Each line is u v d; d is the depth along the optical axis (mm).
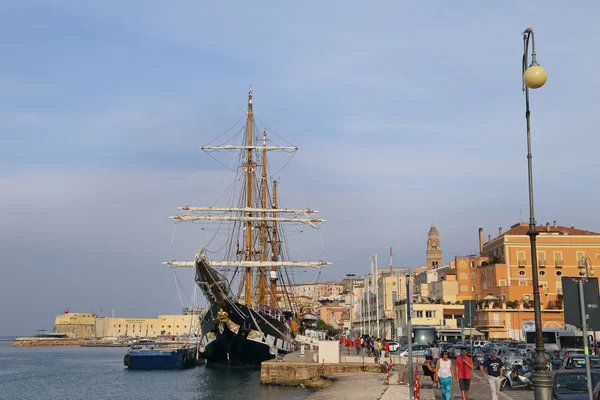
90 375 92188
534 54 20719
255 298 95188
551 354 54375
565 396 21922
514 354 45969
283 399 47500
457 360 28359
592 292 16047
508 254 117000
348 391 38438
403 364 55719
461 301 122562
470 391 35625
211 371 81938
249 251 93562
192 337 126375
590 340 66875
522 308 110875
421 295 138625
